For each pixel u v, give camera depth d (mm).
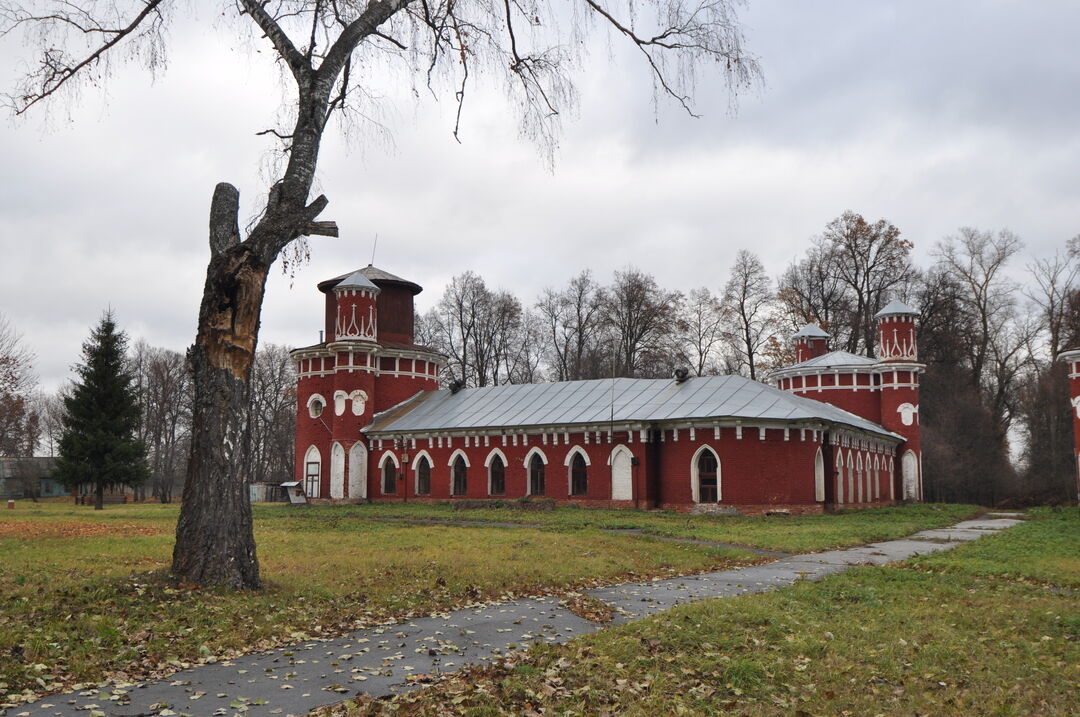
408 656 10844
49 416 92125
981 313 67312
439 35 17734
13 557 19203
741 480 39938
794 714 8547
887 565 20328
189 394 86438
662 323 74688
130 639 10977
